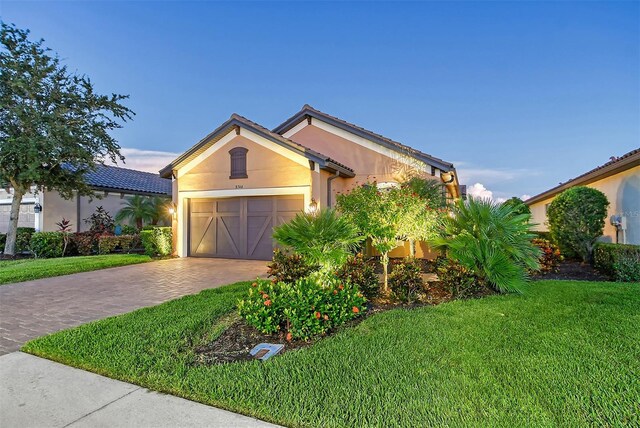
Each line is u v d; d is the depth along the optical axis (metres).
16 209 13.72
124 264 11.32
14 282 8.36
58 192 15.28
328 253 6.37
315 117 13.91
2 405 2.93
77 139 13.13
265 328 4.38
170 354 3.87
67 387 3.22
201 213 13.43
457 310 5.34
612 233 10.84
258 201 12.48
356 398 2.88
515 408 2.68
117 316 5.34
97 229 15.89
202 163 13.20
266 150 12.14
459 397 2.86
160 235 13.49
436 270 7.34
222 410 2.82
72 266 10.04
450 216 7.71
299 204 11.83
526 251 6.80
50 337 4.41
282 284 5.21
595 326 4.47
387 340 4.15
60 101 13.13
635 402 2.76
